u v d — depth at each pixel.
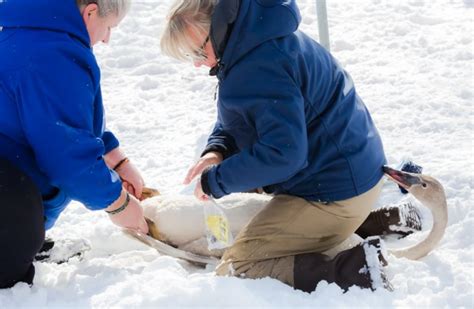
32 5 2.48
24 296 2.45
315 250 2.71
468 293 2.42
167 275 2.56
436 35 5.45
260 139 2.49
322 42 4.12
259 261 2.66
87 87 2.50
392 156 3.72
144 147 4.26
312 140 2.64
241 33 2.48
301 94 2.53
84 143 2.46
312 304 2.38
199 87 5.12
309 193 2.69
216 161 2.81
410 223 3.04
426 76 4.79
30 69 2.40
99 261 2.90
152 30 6.08
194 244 2.95
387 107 4.38
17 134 2.47
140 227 2.83
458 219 3.04
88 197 2.54
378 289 2.46
